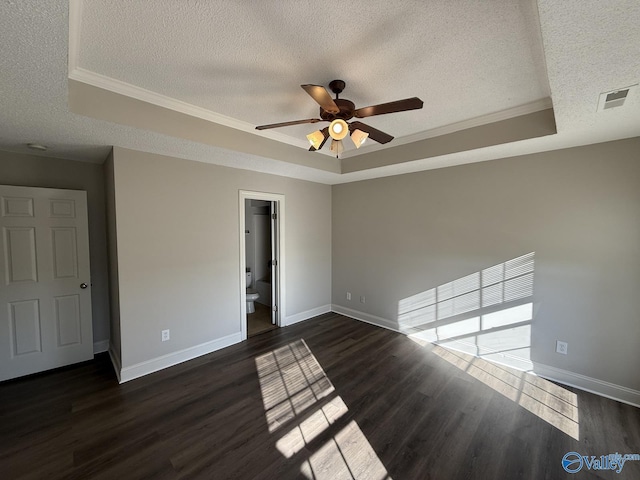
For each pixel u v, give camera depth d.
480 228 3.18
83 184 3.16
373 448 1.90
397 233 3.95
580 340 2.59
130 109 2.09
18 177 2.79
